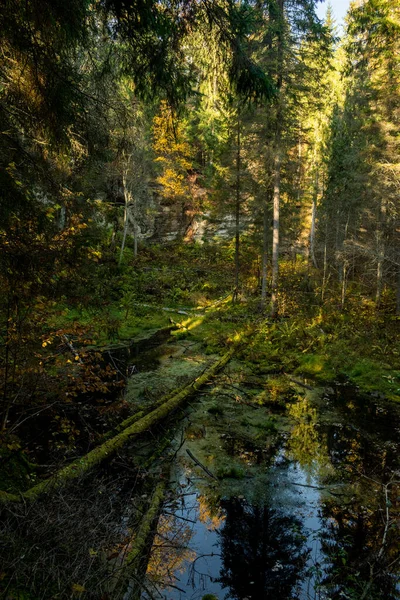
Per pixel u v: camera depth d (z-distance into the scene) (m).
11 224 4.53
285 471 6.88
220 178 24.36
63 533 3.80
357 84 23.84
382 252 20.62
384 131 18.27
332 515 5.71
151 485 6.06
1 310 5.35
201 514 5.65
